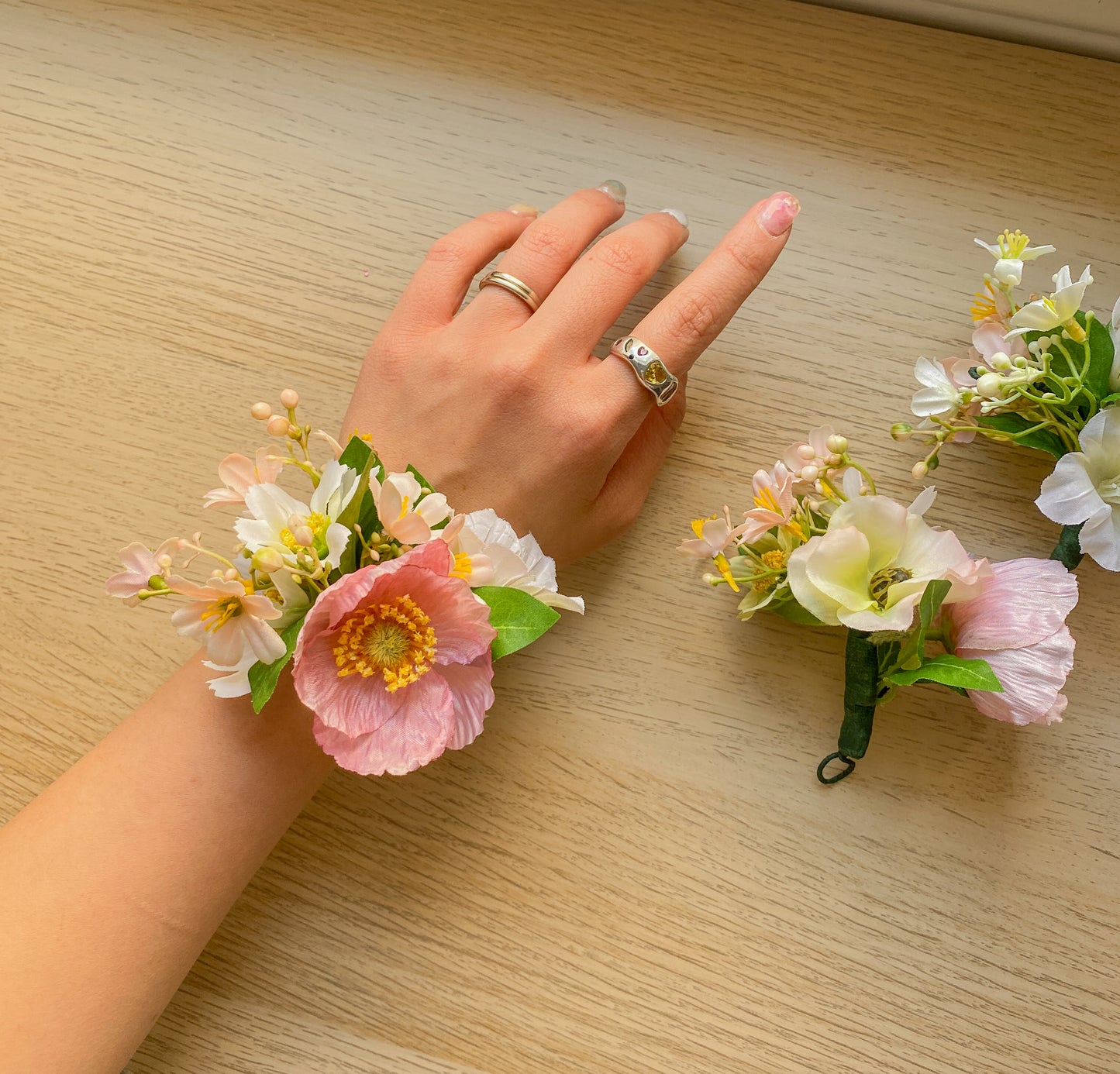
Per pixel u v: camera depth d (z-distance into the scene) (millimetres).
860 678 353
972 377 359
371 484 294
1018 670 335
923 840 375
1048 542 375
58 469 409
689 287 356
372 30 406
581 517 371
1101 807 368
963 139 386
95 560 405
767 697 382
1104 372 339
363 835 390
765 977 377
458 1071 381
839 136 390
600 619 389
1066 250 382
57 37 418
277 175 408
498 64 403
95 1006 316
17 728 401
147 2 414
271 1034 386
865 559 336
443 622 302
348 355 402
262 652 298
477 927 385
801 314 388
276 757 339
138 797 330
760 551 356
